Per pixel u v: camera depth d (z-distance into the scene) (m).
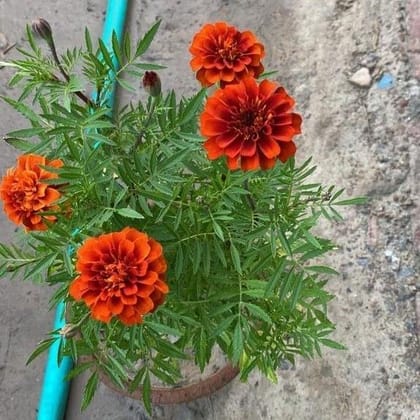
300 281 0.38
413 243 0.59
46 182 0.34
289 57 0.69
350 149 0.64
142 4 0.75
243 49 0.36
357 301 0.58
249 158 0.32
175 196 0.36
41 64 0.40
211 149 0.32
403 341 0.56
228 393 0.57
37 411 0.59
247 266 0.40
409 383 0.55
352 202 0.40
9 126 0.69
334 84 0.67
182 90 0.70
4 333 0.62
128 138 0.42
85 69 0.42
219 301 0.42
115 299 0.30
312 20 0.70
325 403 0.55
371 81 0.66
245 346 0.42
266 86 0.32
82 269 0.31
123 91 0.70
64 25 0.74
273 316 0.42
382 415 0.54
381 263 0.59
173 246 0.38
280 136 0.32
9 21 0.74
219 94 0.32
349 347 0.57
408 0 0.68
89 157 0.35
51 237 0.38
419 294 0.58
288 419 0.55
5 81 0.71
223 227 0.40
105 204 0.37
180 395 0.53
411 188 0.61
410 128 0.63
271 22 0.71
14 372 0.60
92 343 0.39
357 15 0.69
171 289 0.40
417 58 0.66
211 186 0.39
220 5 0.73
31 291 0.63
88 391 0.39
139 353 0.43
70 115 0.37
